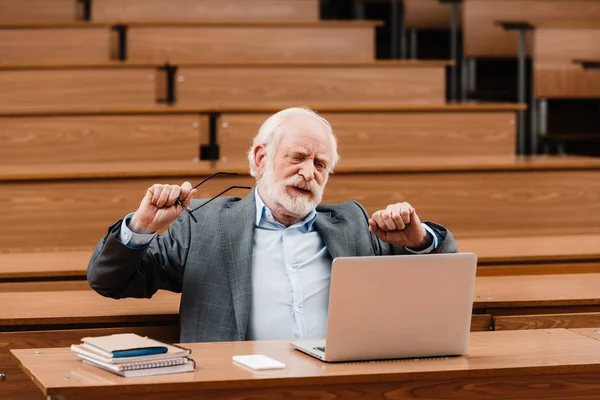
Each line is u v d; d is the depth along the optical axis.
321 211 2.55
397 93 5.37
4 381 2.24
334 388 1.82
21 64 5.09
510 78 6.87
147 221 2.21
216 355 1.97
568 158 4.58
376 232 2.31
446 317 1.94
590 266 3.07
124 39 5.93
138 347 1.81
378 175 4.06
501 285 2.68
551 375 1.94
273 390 1.80
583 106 6.63
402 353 1.94
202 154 4.73
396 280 1.89
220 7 6.06
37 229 3.81
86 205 3.83
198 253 2.36
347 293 1.87
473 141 4.82
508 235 3.99
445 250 2.34
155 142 4.56
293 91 5.30
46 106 5.11
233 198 2.52
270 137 2.39
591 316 2.44
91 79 5.16
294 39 5.76
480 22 5.96
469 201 4.14
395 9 6.65
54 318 2.28
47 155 4.51
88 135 4.52
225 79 5.26
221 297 2.32
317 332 2.37
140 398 1.74
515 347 2.08
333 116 4.68
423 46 7.02
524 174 4.18
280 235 2.43
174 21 5.72
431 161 4.34
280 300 2.37
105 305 2.43
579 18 6.02
